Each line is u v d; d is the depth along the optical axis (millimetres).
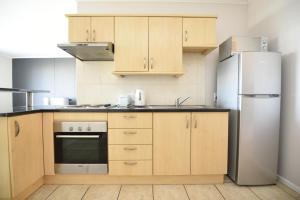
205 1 2855
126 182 2277
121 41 2457
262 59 2141
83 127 2182
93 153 2223
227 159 2289
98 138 2199
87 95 2846
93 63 2836
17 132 1770
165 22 2453
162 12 2875
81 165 2205
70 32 2453
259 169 2213
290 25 2195
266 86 2152
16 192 1752
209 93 2916
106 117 2193
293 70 2168
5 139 1691
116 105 2742
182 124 2195
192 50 2709
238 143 2215
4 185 1713
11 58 5070
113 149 2197
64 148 2219
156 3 2873
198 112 2193
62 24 3598
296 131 2131
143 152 2201
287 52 2244
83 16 2453
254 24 2785
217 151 2217
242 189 2160
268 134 2191
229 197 1996
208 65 2914
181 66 2469
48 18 3365
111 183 2277
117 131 2188
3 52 4816
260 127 2180
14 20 3416
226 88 2484
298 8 2096
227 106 2451
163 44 2461
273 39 2445
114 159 2203
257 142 2189
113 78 2846
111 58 2756
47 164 2203
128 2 2867
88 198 1971
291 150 2195
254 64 2141
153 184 2275
